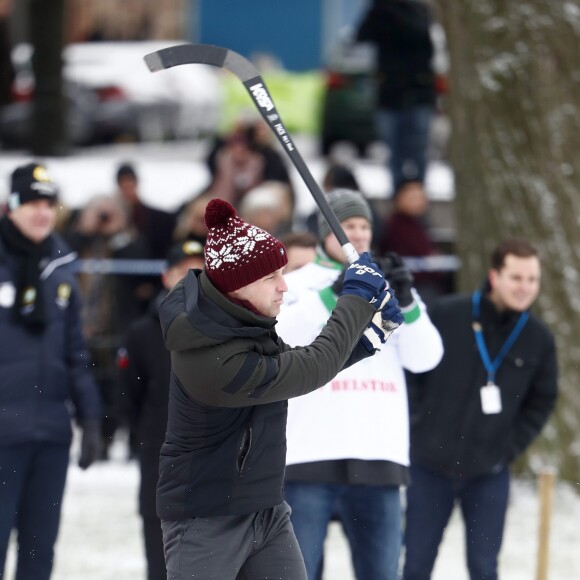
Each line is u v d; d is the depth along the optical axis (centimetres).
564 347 2623
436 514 1656
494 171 2681
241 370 1134
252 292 1158
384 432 1458
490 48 2681
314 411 1448
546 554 1780
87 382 1692
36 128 4741
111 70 5112
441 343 1520
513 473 2614
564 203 2659
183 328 1141
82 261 2739
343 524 1555
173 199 3678
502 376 1658
